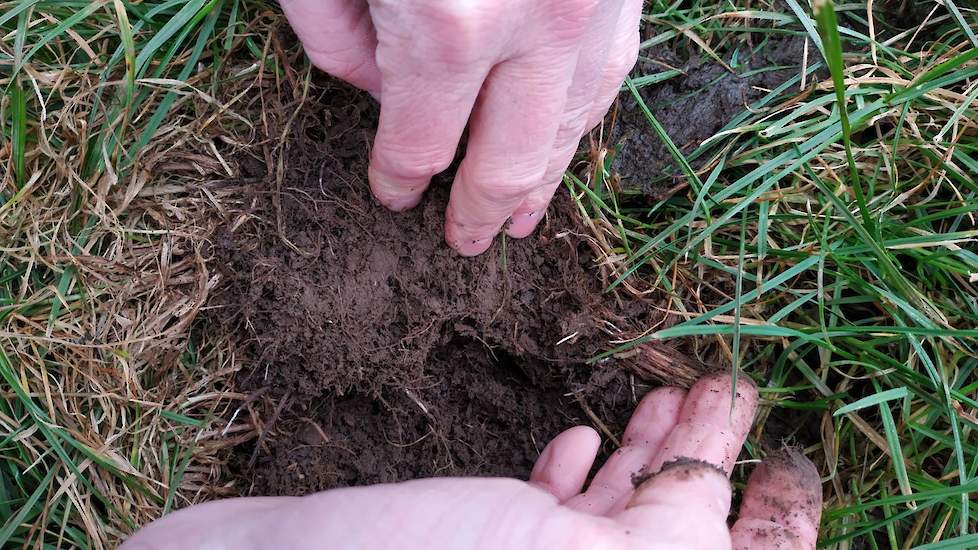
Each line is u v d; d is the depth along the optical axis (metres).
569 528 0.21
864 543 0.27
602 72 0.23
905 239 0.26
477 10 0.20
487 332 0.27
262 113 0.27
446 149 0.23
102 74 0.26
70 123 0.26
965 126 0.27
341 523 0.21
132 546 0.22
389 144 0.23
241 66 0.27
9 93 0.26
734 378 0.25
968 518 0.26
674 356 0.27
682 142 0.28
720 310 0.26
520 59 0.21
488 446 0.27
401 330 0.26
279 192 0.26
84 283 0.26
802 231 0.28
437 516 0.21
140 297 0.27
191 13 0.26
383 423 0.27
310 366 0.26
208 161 0.27
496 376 0.27
